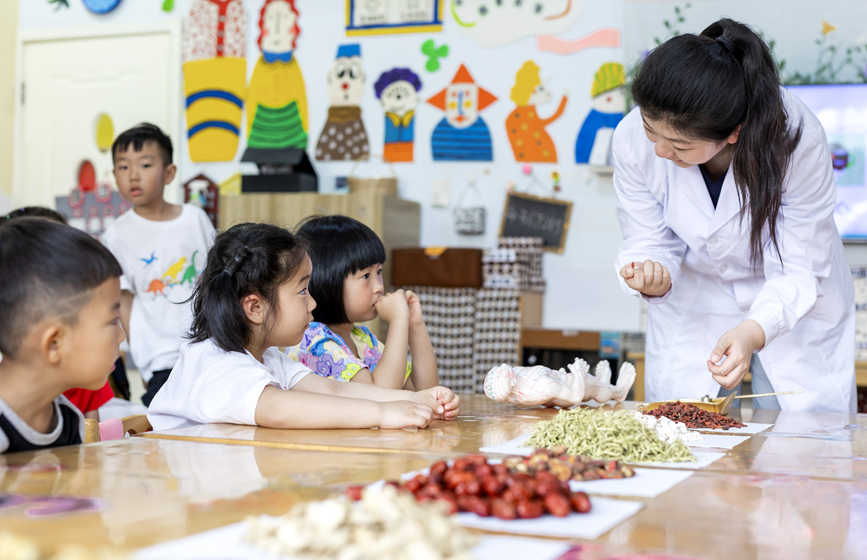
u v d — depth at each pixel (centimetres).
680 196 167
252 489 71
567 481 76
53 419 101
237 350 126
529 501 64
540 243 337
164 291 263
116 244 262
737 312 180
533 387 144
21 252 85
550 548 55
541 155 344
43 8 410
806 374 174
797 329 174
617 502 69
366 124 365
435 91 357
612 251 337
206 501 66
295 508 56
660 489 76
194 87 386
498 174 350
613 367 306
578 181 340
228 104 381
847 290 179
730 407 167
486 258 322
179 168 388
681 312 186
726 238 163
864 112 295
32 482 73
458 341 321
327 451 95
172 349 260
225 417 118
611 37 335
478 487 66
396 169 362
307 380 133
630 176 176
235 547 53
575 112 340
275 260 128
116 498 67
